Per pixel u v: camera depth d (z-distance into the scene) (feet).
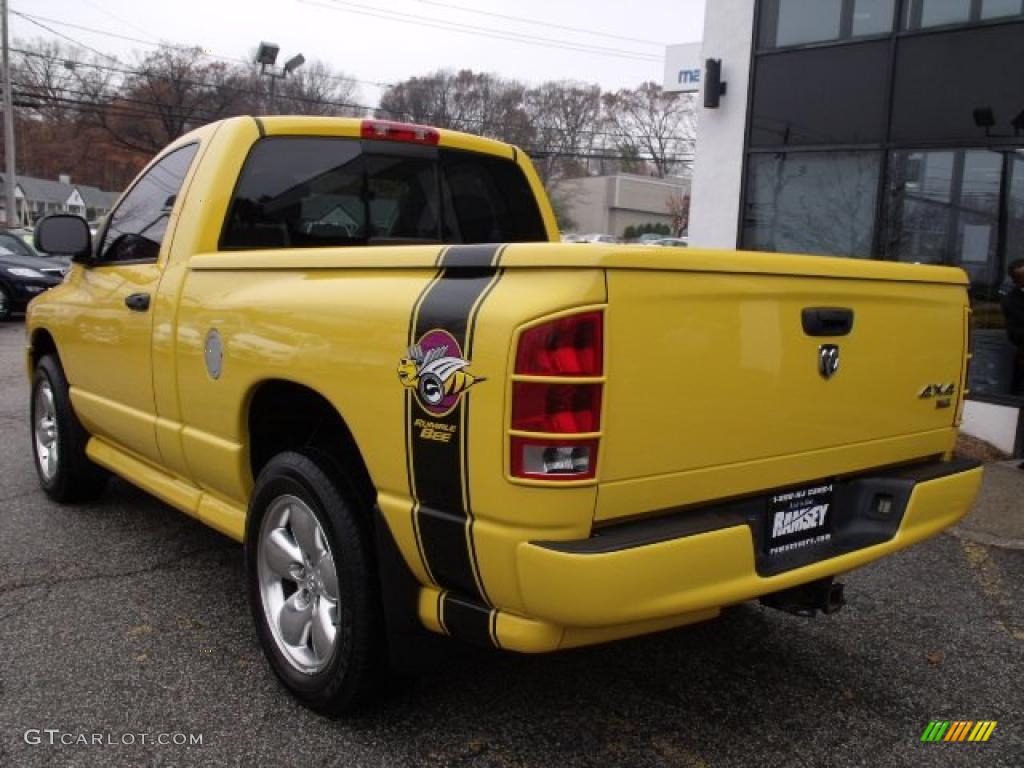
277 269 10.16
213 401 11.05
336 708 9.52
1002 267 26.18
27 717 9.71
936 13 26.91
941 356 10.60
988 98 26.00
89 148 167.43
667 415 7.75
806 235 30.60
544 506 7.25
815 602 9.68
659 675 11.09
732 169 32.14
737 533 8.02
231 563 14.32
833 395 9.20
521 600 7.54
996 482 21.24
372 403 8.47
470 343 7.50
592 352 7.18
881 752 9.54
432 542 8.05
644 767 9.09
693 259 7.74
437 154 14.44
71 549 14.87
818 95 29.81
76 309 15.19
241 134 12.35
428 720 9.80
